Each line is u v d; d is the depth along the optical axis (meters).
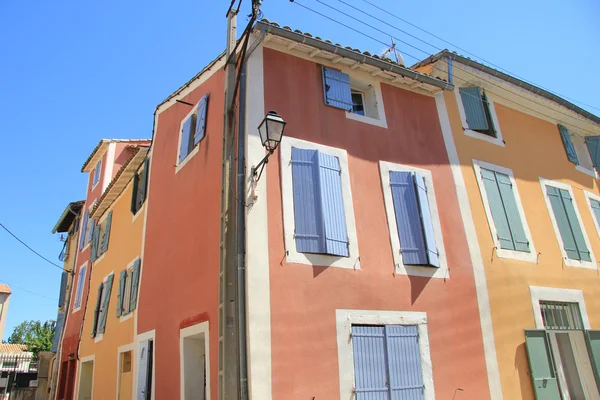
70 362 15.35
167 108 11.00
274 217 6.83
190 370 7.55
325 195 7.38
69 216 21.86
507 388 8.03
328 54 8.47
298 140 7.61
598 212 12.12
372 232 7.70
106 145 19.30
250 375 5.83
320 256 6.99
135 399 9.09
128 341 10.30
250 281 6.26
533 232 10.08
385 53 11.98
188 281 7.99
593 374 9.26
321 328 6.58
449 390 7.38
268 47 8.05
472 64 10.42
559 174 11.69
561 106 12.05
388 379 6.85
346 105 8.45
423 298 7.76
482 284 8.60
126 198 13.02
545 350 8.80
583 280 10.33
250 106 7.37
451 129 9.90
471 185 9.56
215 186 7.74
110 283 12.72
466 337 7.95
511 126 11.30
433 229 8.50
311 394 6.17
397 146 8.84
